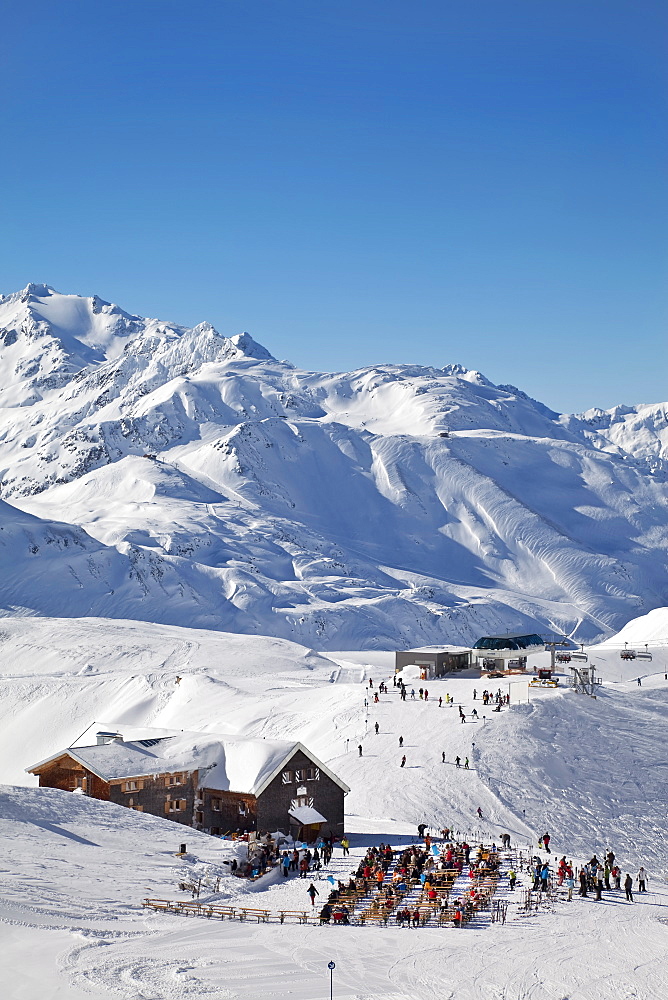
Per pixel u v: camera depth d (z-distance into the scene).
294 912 45.69
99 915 41.28
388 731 99.75
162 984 33.22
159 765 69.00
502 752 92.38
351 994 34.06
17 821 56.12
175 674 135.38
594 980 36.84
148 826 61.22
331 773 70.38
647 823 82.81
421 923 44.62
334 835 69.56
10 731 126.44
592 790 87.50
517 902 49.62
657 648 151.62
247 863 55.09
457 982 36.06
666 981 36.97
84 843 55.00
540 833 77.94
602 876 58.06
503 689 113.44
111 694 131.25
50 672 170.38
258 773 67.62
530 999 34.78
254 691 128.38
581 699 107.25
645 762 94.62
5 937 36.88
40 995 31.69
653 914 47.22
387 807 81.25
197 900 46.25
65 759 70.06
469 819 79.19
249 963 36.75
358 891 48.75
